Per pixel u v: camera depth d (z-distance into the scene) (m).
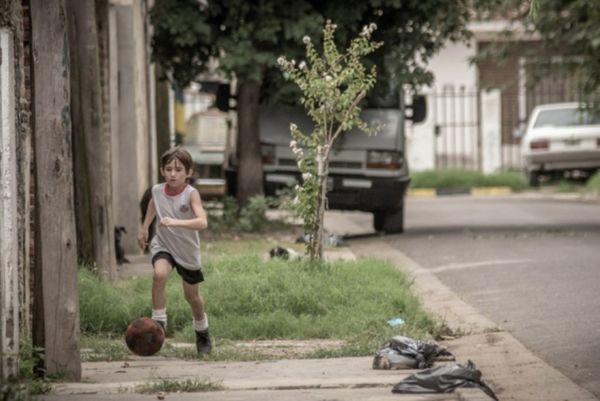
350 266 31.23
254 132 47.69
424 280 33.59
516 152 87.38
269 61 44.97
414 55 47.25
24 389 17.73
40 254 19.80
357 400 17.61
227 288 27.28
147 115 45.69
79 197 30.84
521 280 32.25
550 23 55.25
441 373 18.44
